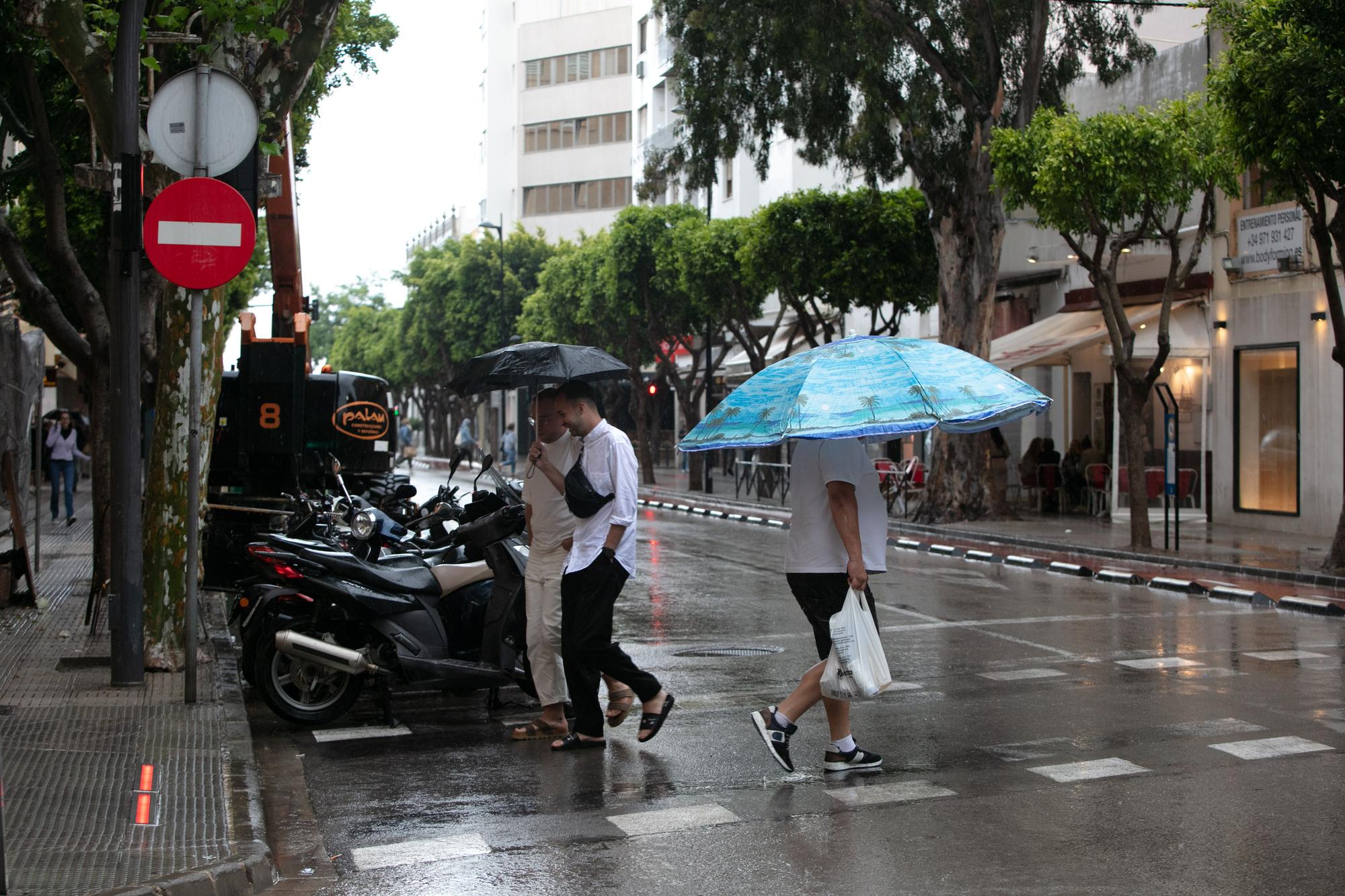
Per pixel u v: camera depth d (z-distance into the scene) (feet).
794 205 91.86
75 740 23.30
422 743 25.27
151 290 41.32
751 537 75.46
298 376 50.21
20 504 41.50
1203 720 26.43
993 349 91.56
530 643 25.54
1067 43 78.79
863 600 21.75
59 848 17.13
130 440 28.25
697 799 21.01
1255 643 36.78
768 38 75.00
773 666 33.45
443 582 27.25
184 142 26.32
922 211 90.33
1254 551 62.90
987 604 45.62
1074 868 17.20
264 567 26.35
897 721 26.55
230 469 51.01
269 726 26.78
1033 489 91.25
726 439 22.13
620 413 180.86
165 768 21.36
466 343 202.18
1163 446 81.71
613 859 17.92
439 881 17.12
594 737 24.67
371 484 64.49
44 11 28.17
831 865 17.48
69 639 34.94
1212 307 79.51
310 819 20.12
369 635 26.68
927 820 19.60
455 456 33.55
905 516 85.35
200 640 33.65
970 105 75.46
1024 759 23.31
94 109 28.89
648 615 43.06
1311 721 26.35
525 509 25.77
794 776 22.43
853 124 85.05
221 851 17.07
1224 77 50.14
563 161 245.04
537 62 247.50
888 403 20.99
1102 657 34.42
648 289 125.18
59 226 39.75
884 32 72.28
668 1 80.28
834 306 95.81
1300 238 71.41
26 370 44.57
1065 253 90.17
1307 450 72.08
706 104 80.28
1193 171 59.21
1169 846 18.17
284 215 66.80
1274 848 18.04
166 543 30.25
